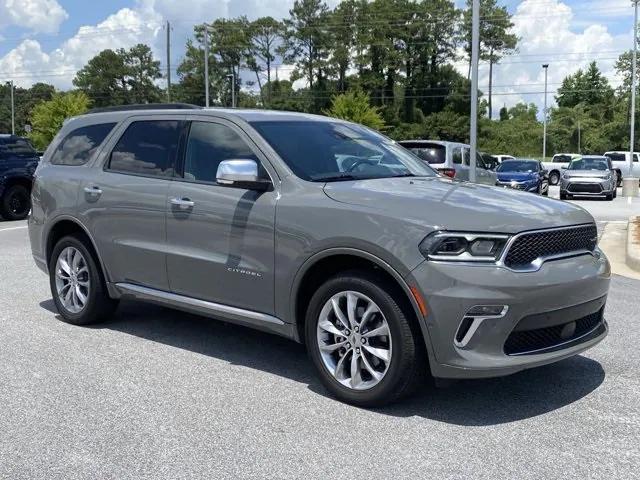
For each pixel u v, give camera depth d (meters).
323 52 83.88
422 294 3.94
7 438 3.92
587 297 4.27
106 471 3.53
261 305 4.82
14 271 9.09
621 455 3.70
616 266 9.78
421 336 4.09
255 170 4.68
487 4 80.38
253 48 91.25
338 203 4.40
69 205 6.15
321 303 4.46
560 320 4.12
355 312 4.32
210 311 5.17
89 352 5.52
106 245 5.87
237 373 5.04
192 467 3.57
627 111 75.31
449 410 4.32
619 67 74.75
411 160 5.75
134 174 5.73
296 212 4.54
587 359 5.36
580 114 89.00
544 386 4.75
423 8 81.19
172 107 5.72
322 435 3.95
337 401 4.47
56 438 3.92
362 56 80.81
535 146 87.62
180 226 5.24
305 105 84.25
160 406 4.39
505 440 3.88
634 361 5.31
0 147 16.50
